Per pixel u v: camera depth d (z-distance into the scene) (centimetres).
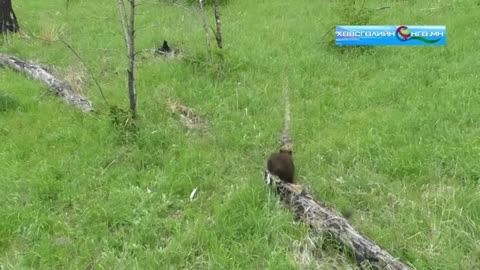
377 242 427
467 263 402
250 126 627
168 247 420
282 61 810
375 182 505
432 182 507
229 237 432
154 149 580
